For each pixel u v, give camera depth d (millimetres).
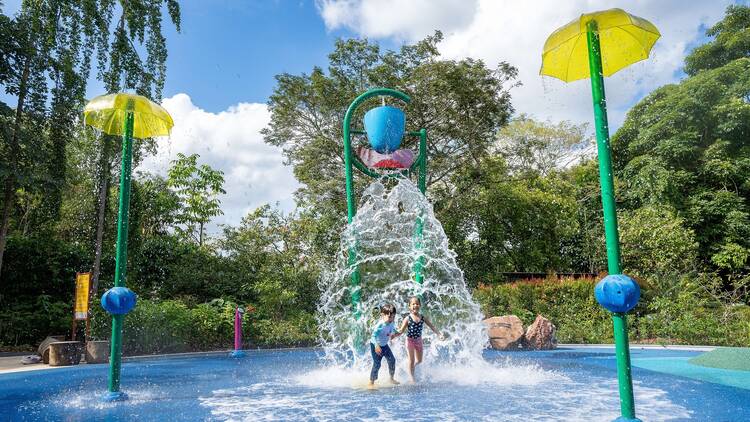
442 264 13375
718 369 7746
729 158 21266
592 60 4078
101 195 14570
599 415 4461
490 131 19922
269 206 18766
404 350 8594
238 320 10859
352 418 4434
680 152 21594
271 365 8914
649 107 24156
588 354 10289
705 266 19641
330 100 18719
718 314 12617
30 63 13156
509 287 14508
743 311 12391
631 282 3707
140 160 15984
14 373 7848
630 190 22672
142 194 18656
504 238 22719
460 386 6301
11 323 12609
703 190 21156
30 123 13320
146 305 11352
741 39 23484
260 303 14711
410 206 13867
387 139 8328
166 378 7270
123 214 5551
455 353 9492
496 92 19266
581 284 14273
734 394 5527
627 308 3740
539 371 7672
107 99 5520
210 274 16266
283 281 16094
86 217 18078
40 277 15031
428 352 9273
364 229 14492
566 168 31344
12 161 12727
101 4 14438
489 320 11719
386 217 14547
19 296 14727
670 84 24781
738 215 19938
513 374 7344
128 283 16062
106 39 14367
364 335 8250
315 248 17844
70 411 4859
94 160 17125
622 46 4750
